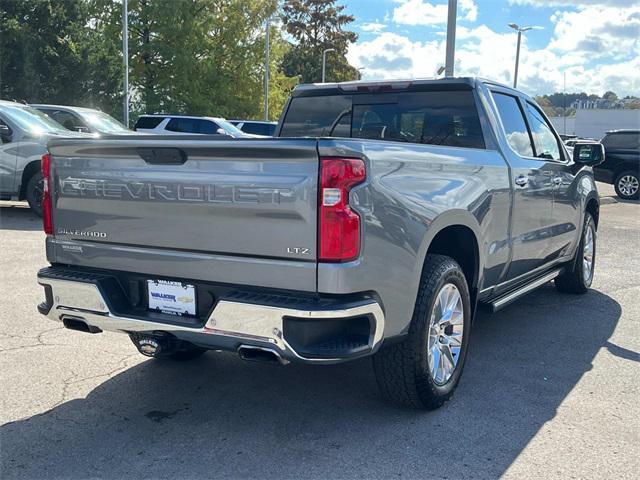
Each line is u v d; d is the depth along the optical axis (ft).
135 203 11.57
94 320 12.01
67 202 12.50
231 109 125.29
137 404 12.99
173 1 111.86
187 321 11.12
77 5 112.47
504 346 16.88
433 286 12.07
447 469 10.52
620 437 11.72
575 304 21.33
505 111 16.79
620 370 15.19
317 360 10.06
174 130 63.62
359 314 10.21
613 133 59.77
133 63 116.06
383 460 10.80
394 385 12.17
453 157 12.95
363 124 17.29
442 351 12.85
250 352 10.61
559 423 12.26
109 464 10.63
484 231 14.01
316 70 239.30
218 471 10.43
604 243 34.09
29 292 21.09
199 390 13.74
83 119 45.88
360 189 10.18
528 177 16.28
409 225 11.25
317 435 11.69
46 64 107.45
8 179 35.65
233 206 10.53
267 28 127.75
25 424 12.03
